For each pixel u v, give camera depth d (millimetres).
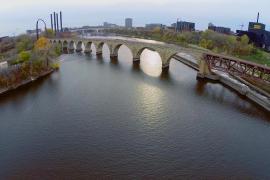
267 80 103812
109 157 65375
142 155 66312
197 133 77500
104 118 86562
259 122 85375
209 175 59531
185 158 65375
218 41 198250
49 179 57531
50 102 100688
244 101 104312
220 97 108375
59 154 66688
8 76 116688
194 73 149500
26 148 69125
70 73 148000
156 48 166250
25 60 137500
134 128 79812
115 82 128875
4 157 65375
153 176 58750
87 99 104125
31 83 126062
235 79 128500
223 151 68750
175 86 122812
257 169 62094
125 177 58250
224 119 87125
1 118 86125
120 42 199500
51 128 79750
